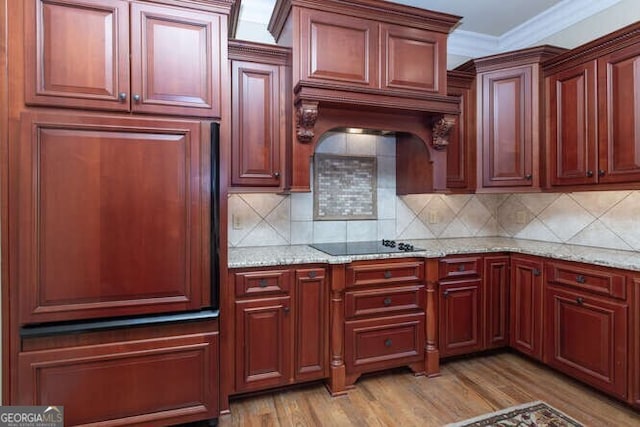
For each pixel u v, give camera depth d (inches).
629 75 83.3
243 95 88.4
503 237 131.2
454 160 110.8
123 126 65.7
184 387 70.9
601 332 82.5
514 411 79.7
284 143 91.8
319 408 81.7
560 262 92.1
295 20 86.0
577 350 88.0
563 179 99.0
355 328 89.4
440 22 96.3
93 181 64.4
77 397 64.3
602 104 88.9
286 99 91.0
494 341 105.7
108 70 65.9
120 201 65.9
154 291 68.2
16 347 61.5
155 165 67.7
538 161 103.2
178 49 70.0
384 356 92.5
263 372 83.2
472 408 81.3
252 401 84.6
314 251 96.2
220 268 74.1
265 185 90.7
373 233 118.6
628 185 84.5
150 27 68.2
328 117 92.2
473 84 111.7
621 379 78.5
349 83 89.4
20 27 61.5
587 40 106.3
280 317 84.1
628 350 77.3
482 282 104.3
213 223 71.2
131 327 66.8
